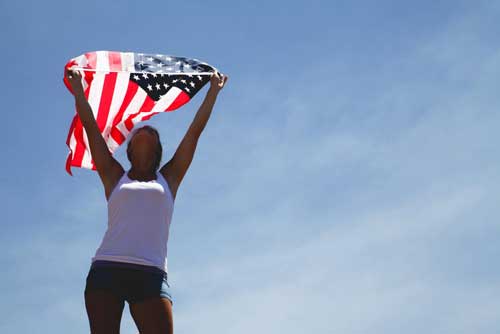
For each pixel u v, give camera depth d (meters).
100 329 5.46
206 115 6.88
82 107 6.57
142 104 7.89
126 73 7.96
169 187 6.34
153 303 5.62
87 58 7.82
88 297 5.59
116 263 5.66
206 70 8.02
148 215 5.96
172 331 5.64
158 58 8.06
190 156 6.62
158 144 6.43
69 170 7.46
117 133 7.86
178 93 7.92
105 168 6.39
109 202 6.06
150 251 5.81
